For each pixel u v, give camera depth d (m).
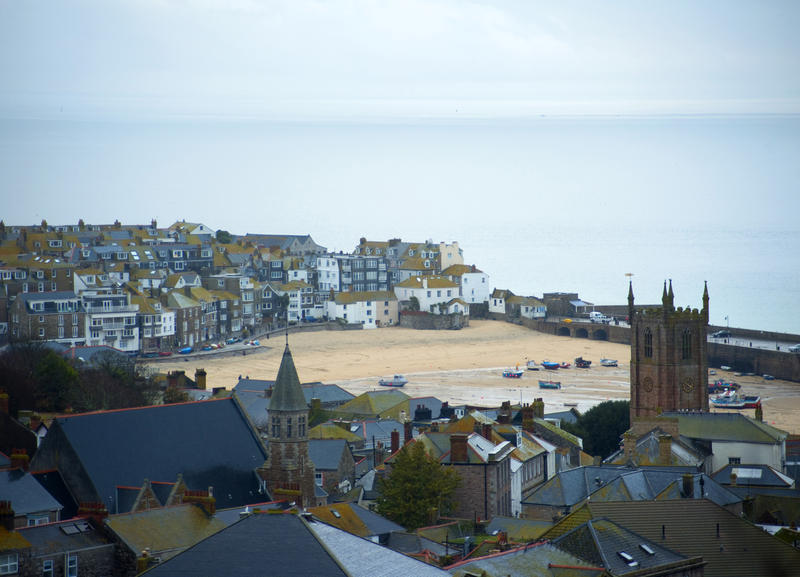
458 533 160.88
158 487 162.88
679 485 158.00
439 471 184.00
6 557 125.06
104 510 134.75
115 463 164.12
